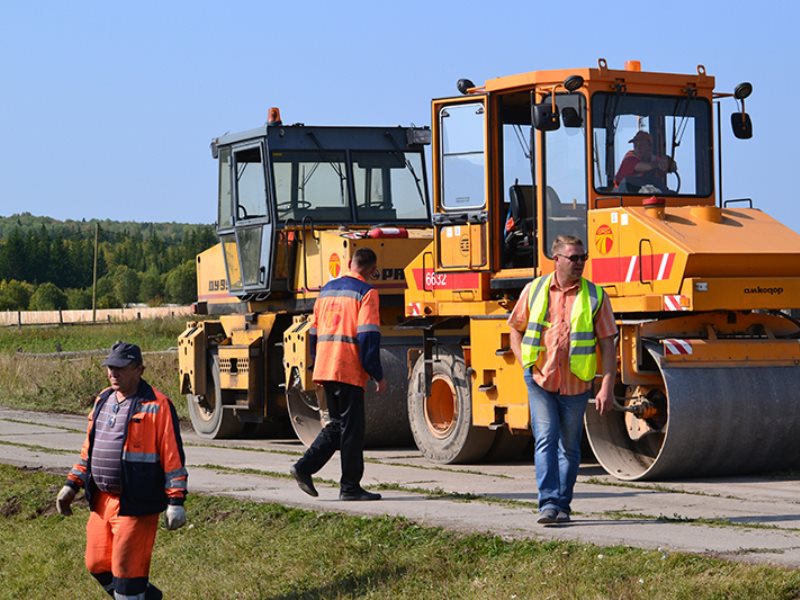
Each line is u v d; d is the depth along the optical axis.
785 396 13.17
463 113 15.22
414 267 16.19
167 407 8.70
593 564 8.62
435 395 16.00
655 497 11.97
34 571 11.16
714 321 13.48
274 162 19.27
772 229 13.73
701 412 12.81
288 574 9.73
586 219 13.91
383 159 19.91
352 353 11.96
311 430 18.67
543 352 10.32
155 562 10.70
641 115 14.25
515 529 9.91
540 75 14.27
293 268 19.31
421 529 10.21
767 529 9.77
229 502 12.17
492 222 14.95
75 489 9.01
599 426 13.79
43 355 38.09
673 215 13.61
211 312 21.36
